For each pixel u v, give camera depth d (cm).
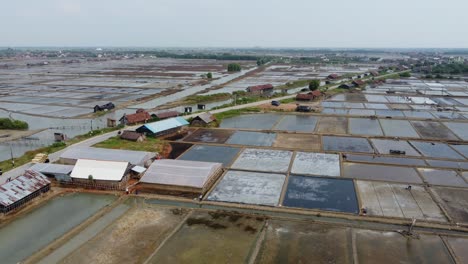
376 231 2877
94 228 2962
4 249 2670
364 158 4647
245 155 4794
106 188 3744
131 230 2920
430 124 6575
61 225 3023
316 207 3284
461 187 3725
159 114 6756
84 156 4331
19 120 6538
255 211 3241
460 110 7944
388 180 3922
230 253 2584
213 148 5125
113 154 4375
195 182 3669
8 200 3194
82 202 3456
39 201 3453
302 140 5516
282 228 2930
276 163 4472
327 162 4491
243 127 6375
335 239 2761
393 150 4828
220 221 3055
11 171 4056
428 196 3509
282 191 3631
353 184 3806
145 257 2550
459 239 2753
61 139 5400
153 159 4488
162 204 3400
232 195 3556
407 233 2827
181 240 2762
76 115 7388
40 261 2522
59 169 3938
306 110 7662
